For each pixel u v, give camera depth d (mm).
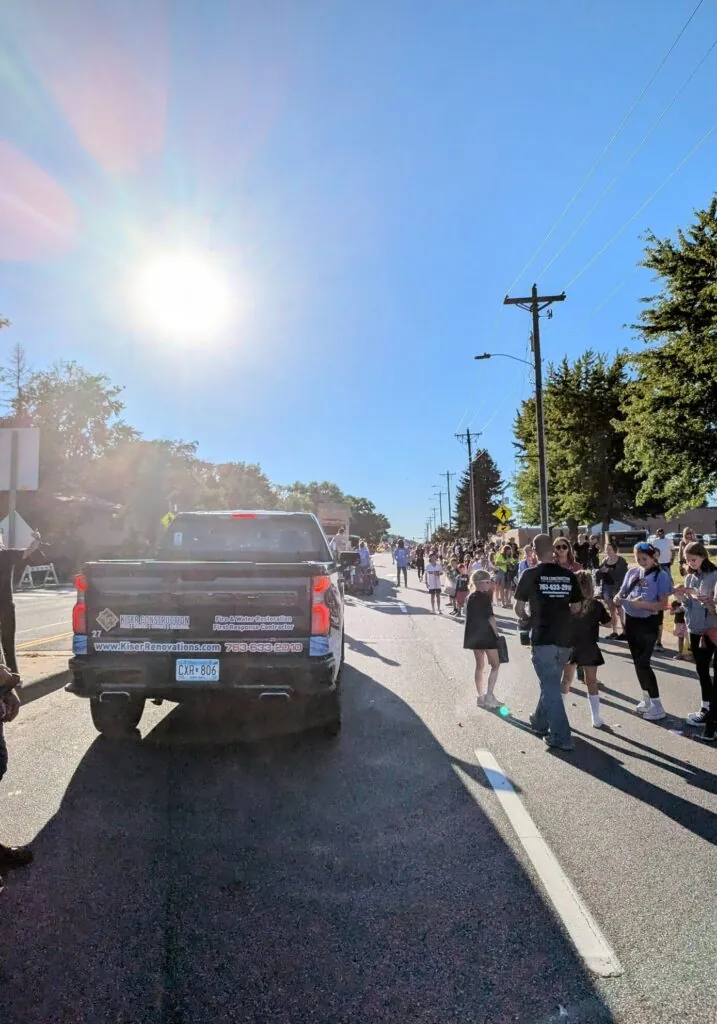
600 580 12086
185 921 3037
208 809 4332
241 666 5082
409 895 3283
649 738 6125
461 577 16766
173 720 6516
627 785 4848
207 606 5156
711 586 6332
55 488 48906
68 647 10078
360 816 4250
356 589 23125
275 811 4316
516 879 3449
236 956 2779
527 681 8703
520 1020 2412
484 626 7133
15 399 51344
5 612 3719
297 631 5160
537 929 2994
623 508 45719
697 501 23938
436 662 10109
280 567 5137
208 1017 2418
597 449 43188
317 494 154125
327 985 2602
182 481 57156
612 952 2824
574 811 4359
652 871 3543
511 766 5270
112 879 3410
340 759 5391
